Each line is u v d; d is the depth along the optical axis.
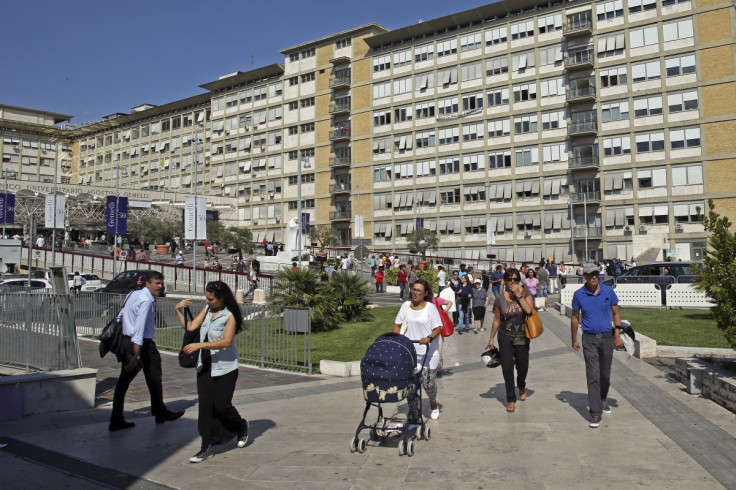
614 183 54.91
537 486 4.93
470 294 17.78
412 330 7.07
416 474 5.31
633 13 54.84
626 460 5.54
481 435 6.55
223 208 79.62
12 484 5.22
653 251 45.28
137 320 6.98
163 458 5.94
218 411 6.04
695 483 4.91
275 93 81.06
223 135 86.75
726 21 50.75
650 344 11.36
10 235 60.41
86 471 5.55
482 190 61.88
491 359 8.01
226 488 5.07
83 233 73.19
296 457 5.89
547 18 59.06
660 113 53.25
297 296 17.95
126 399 9.10
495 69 61.81
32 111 100.25
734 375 7.76
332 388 9.91
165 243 62.56
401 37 68.69
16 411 7.62
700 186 51.16
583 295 7.21
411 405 6.12
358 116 71.44
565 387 9.22
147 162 99.44
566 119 57.47
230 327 6.02
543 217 58.22
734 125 49.97
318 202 75.38
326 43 75.75
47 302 8.99
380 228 68.56
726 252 7.91
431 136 65.69
